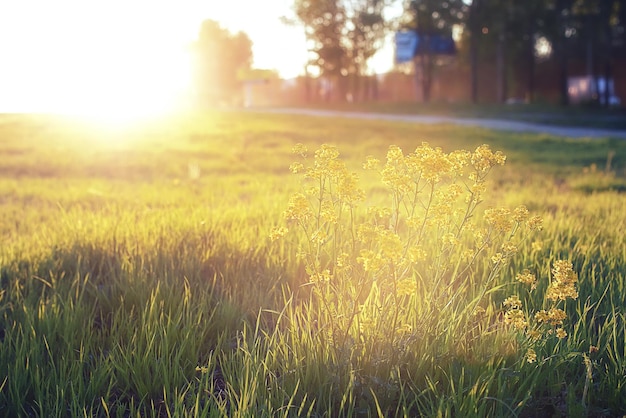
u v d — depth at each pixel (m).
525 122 41.38
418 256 3.02
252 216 7.18
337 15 77.81
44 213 9.05
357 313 3.31
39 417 3.04
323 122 39.44
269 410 2.77
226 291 4.54
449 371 3.10
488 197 10.25
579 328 3.66
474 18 58.38
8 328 3.90
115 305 4.36
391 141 27.11
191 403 3.04
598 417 2.92
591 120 40.00
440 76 83.94
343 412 2.89
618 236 6.09
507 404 2.85
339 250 3.77
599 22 53.41
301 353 3.30
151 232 6.06
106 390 3.31
